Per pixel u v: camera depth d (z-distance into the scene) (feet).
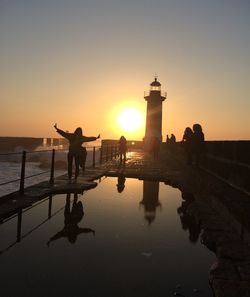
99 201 28.07
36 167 135.44
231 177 35.96
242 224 17.57
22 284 11.95
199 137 54.85
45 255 14.89
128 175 47.78
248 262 13.92
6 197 26.81
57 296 11.12
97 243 16.84
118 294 11.41
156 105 165.89
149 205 27.02
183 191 33.86
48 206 25.44
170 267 14.03
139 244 16.94
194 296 11.47
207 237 17.34
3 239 17.08
